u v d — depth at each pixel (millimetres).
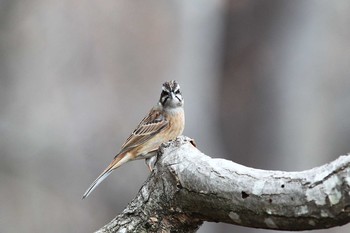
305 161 14828
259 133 14859
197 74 17562
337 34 16031
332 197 5578
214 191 6203
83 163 16344
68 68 17406
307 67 14828
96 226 16094
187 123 16109
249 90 15000
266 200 5902
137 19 18031
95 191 16000
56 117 16797
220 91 15320
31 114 16672
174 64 17797
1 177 16203
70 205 16250
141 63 17812
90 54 17641
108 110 17203
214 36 16328
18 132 16359
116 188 15945
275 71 14805
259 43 14906
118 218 6848
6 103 16594
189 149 6555
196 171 6332
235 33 15109
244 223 6172
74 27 17656
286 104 14750
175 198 6504
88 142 16531
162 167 6574
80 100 17156
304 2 14750
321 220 5691
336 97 16109
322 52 15195
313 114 15008
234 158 15148
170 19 18062
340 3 15977
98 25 17844
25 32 16984
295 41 14781
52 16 17484
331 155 15859
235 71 15203
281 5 14750
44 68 17219
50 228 16156
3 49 16500
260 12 14891
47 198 16250
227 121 15266
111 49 17766
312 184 5680
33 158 16219
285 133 14711
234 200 6102
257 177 6016
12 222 16109
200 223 6625
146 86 17672
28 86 16906
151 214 6684
